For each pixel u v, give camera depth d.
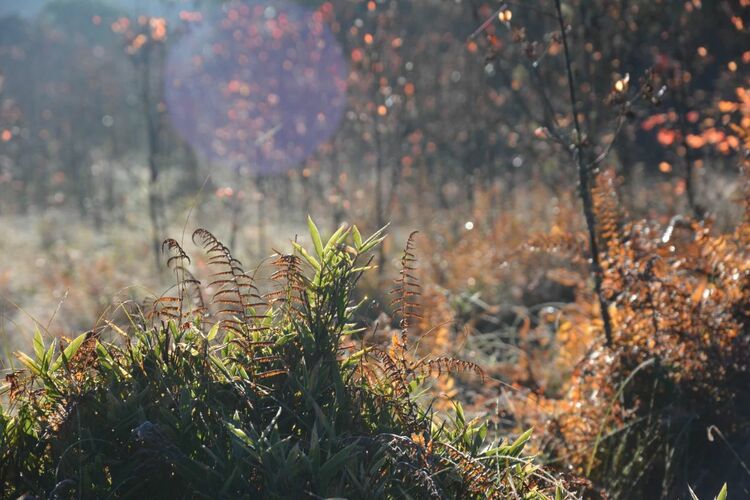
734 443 4.28
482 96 11.77
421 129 13.06
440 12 13.59
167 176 19.95
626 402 4.45
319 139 14.74
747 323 4.62
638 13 8.12
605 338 4.79
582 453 4.22
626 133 8.34
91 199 19.06
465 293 7.39
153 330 3.39
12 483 3.01
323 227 11.73
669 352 4.47
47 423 3.14
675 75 7.90
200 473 2.90
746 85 8.78
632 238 4.73
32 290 10.10
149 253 11.80
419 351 5.25
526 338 6.11
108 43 34.56
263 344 3.24
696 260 4.82
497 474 3.09
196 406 3.08
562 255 5.41
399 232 10.49
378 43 10.85
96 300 8.23
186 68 20.31
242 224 13.13
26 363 3.22
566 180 9.19
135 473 2.98
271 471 2.87
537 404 4.64
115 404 3.05
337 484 2.92
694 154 8.13
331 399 3.22
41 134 25.38
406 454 2.98
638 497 4.14
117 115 28.14
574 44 8.12
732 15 7.98
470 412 4.64
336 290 3.33
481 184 11.38
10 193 21.45
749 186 5.09
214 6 20.53
